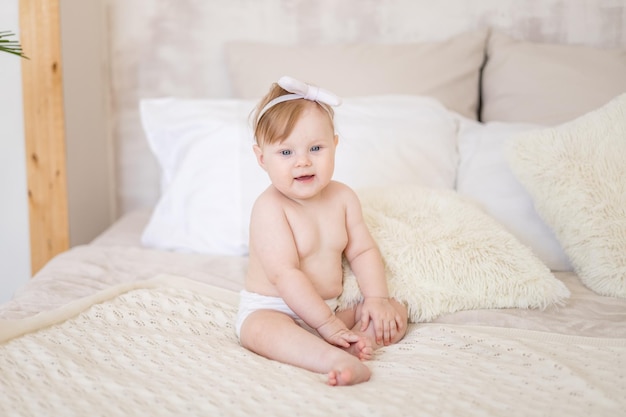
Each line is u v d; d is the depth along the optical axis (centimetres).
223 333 135
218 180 191
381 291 136
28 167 212
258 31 242
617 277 149
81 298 145
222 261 177
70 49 218
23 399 100
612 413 95
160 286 154
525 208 172
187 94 249
